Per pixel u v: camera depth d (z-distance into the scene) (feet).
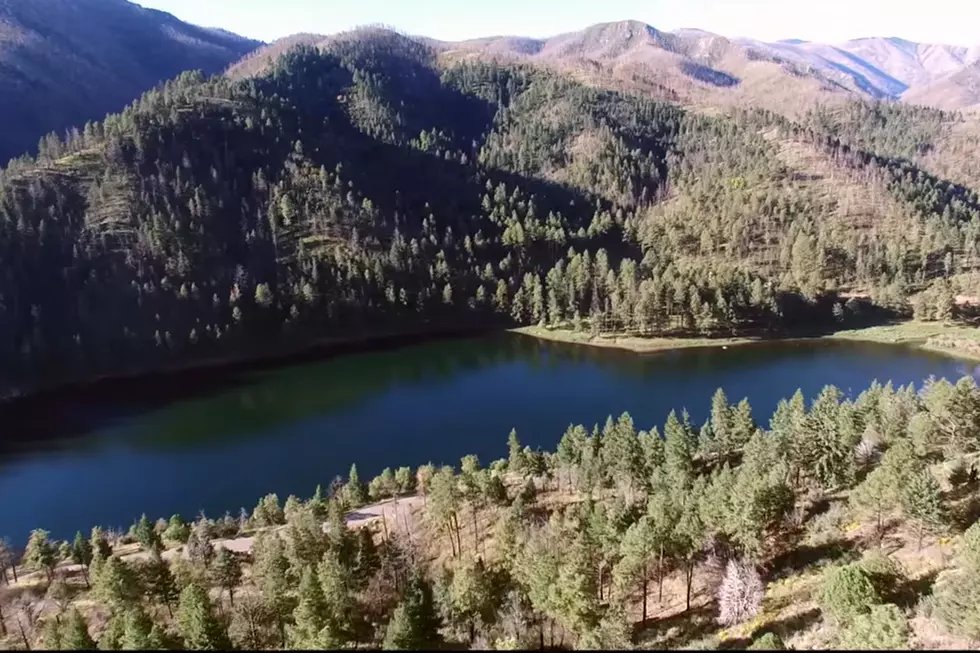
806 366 556.10
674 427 316.40
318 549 220.02
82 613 216.54
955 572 153.69
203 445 424.05
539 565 183.42
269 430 448.24
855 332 645.51
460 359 609.42
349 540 224.53
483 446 415.85
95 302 570.05
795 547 204.44
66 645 163.02
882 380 513.86
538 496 289.94
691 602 191.11
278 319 631.15
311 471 383.86
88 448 420.77
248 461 398.83
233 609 203.82
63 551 270.05
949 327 633.20
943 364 548.72
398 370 578.25
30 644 195.42
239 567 229.25
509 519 227.81
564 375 558.97
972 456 231.71
